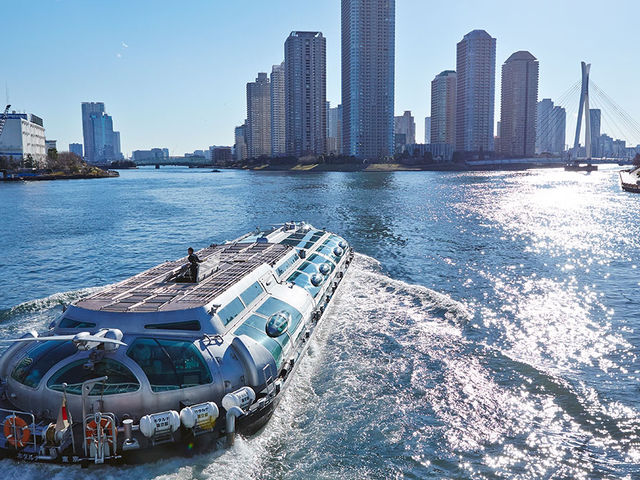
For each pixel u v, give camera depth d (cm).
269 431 1653
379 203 10006
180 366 1538
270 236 3584
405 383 1997
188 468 1425
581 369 2159
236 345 1648
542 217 7681
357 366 2136
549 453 1581
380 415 1769
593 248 5016
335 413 1775
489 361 2206
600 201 10544
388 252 4800
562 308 3002
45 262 4709
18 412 1422
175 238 6119
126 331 1606
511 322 2738
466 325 2667
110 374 1502
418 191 13638
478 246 5144
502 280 3684
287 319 1994
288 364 1933
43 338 1456
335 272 3216
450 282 3625
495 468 1512
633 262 4316
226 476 1403
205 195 13138
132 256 4997
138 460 1416
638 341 2467
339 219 7462
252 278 2150
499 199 11031
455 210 8675
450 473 1488
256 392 1619
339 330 2559
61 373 1509
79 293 3081
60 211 9562
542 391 1952
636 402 1872
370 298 3123
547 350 2366
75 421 1479
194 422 1430
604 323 2730
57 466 1395
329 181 19700
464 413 1795
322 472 1473
